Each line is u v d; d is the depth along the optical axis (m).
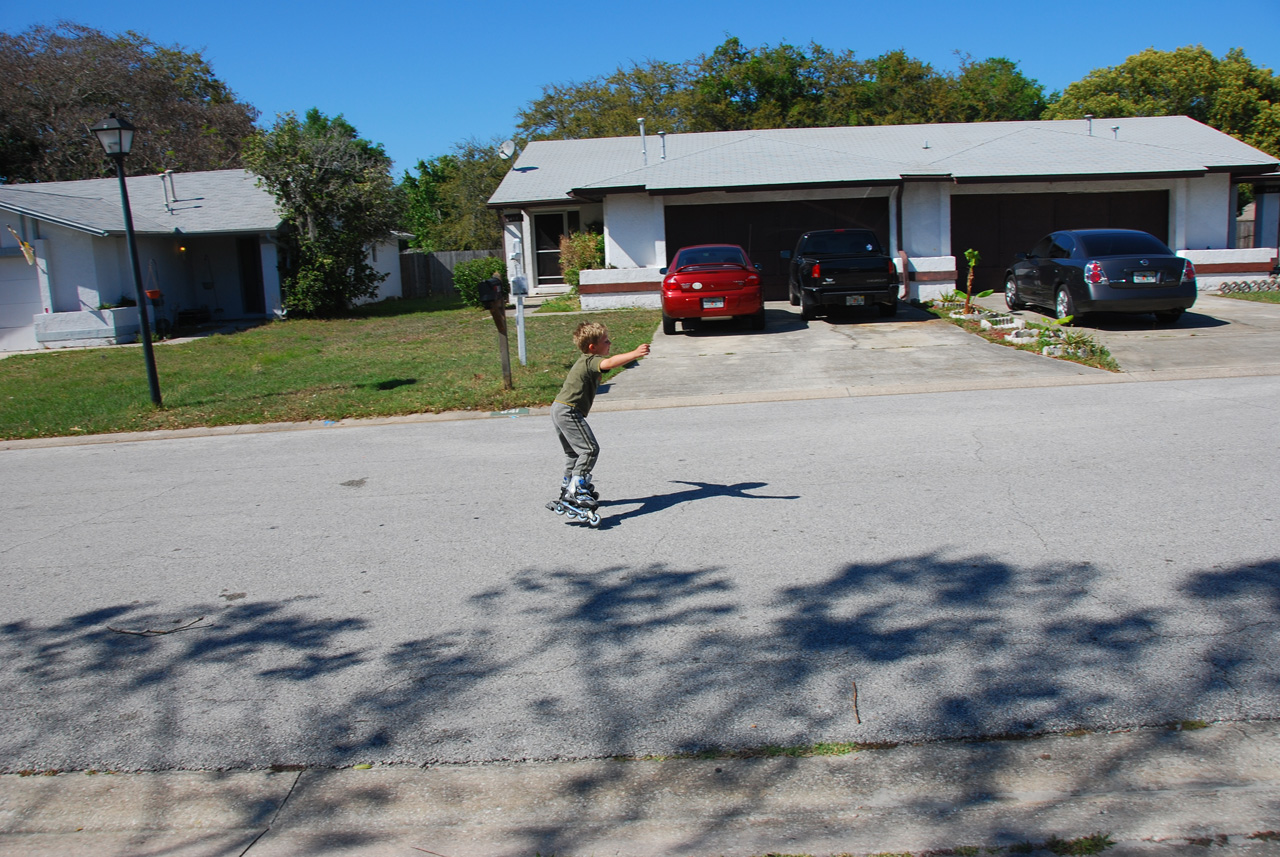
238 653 4.50
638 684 3.99
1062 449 7.48
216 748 3.68
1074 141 22.06
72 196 23.77
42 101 36.97
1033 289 15.95
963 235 21.22
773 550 5.50
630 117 43.69
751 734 3.57
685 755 3.46
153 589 5.46
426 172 52.09
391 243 29.69
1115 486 6.37
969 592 4.72
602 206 24.77
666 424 9.51
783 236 21.06
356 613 4.92
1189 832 2.93
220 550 6.12
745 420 9.47
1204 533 5.34
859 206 20.81
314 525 6.59
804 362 12.64
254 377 14.02
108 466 9.16
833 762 3.37
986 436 8.09
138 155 37.31
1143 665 3.89
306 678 4.21
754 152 21.80
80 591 5.49
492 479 7.62
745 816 3.13
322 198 22.83
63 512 7.39
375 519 6.64
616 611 4.76
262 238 23.31
